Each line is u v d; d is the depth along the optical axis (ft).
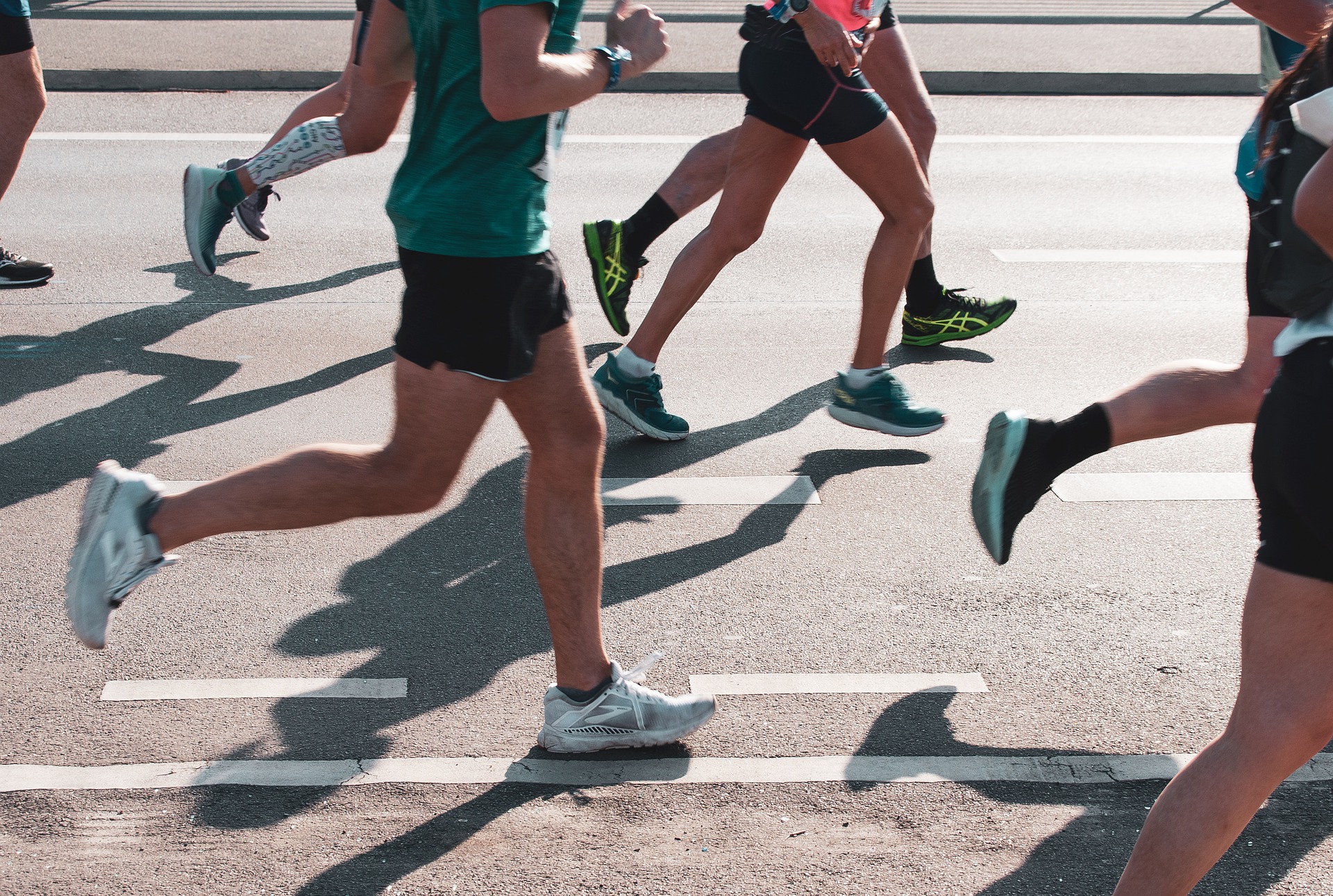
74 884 8.41
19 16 18.70
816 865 8.71
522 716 10.37
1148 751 9.99
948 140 31.22
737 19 42.04
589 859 8.73
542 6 7.84
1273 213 7.50
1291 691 6.95
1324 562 6.80
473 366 8.47
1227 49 38.86
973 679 10.96
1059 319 20.30
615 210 25.44
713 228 15.31
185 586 12.26
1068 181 28.02
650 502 14.35
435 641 11.45
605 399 15.65
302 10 41.91
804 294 21.47
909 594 12.37
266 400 16.88
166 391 17.11
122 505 8.50
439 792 9.40
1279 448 6.87
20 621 11.59
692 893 8.43
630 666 11.09
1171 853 7.11
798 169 29.07
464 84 8.16
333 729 10.12
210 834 8.89
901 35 17.16
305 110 21.33
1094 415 9.95
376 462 8.73
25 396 16.84
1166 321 20.17
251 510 8.64
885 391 15.01
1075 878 8.64
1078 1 45.98
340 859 8.70
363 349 18.72
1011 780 9.62
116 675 10.78
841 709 10.50
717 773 9.66
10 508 13.76
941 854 8.84
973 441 16.01
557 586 9.50
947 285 21.68
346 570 12.67
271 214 25.20
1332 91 6.57
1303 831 9.11
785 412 16.96
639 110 33.30
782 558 13.07
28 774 9.46
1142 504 14.30
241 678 10.79
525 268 8.51
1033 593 12.41
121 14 40.78
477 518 13.87
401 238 8.55
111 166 27.78
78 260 22.25
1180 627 11.81
